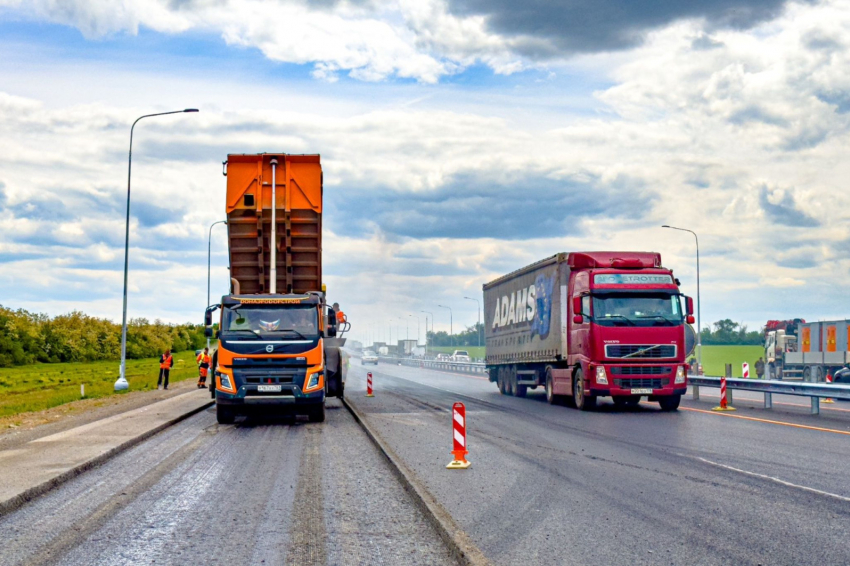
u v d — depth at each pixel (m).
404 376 58.66
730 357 104.75
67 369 82.31
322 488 10.81
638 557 7.11
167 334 136.00
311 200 21.95
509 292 32.88
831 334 42.72
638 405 26.97
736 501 9.55
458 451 12.56
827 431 17.19
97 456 13.66
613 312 23.33
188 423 21.42
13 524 8.74
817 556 7.09
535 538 7.82
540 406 26.44
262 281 22.17
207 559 7.22
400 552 7.42
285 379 19.78
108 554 7.42
